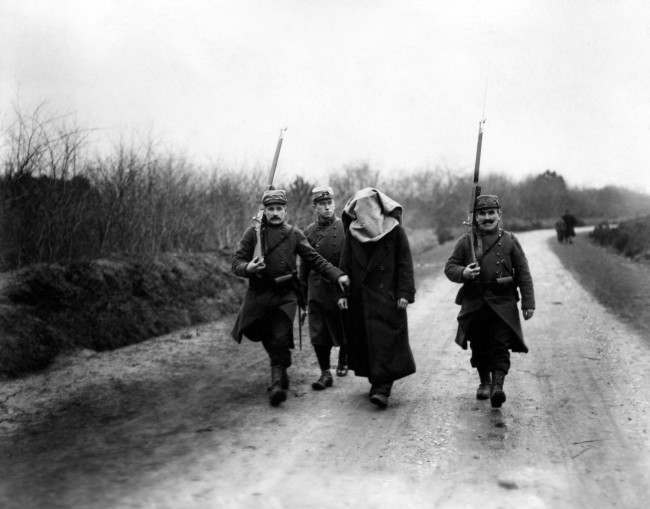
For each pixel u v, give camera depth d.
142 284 8.20
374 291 5.09
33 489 3.45
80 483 3.54
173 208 10.21
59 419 4.71
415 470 3.71
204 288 9.41
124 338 7.20
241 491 3.44
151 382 5.75
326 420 4.67
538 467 3.72
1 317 6.08
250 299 5.18
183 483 3.54
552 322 8.63
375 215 5.11
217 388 5.57
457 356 6.75
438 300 11.11
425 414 4.79
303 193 14.47
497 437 4.25
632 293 11.18
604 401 5.01
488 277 4.91
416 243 25.61
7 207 6.83
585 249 24.55
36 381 5.64
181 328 8.15
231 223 12.02
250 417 4.76
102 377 5.85
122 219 8.64
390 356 4.98
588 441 4.14
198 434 4.38
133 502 3.29
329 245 5.95
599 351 6.79
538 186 61.25
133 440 4.25
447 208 39.00
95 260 7.84
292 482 3.56
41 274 6.84
